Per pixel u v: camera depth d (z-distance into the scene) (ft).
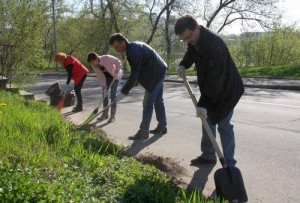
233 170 14.53
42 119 23.93
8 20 48.19
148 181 14.07
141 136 25.25
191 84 68.08
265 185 16.96
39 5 50.31
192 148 23.00
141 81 24.38
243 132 26.55
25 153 15.85
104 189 12.94
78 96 37.35
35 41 49.73
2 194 11.13
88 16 129.08
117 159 17.28
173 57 131.64
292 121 29.89
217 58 15.24
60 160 15.81
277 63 133.80
